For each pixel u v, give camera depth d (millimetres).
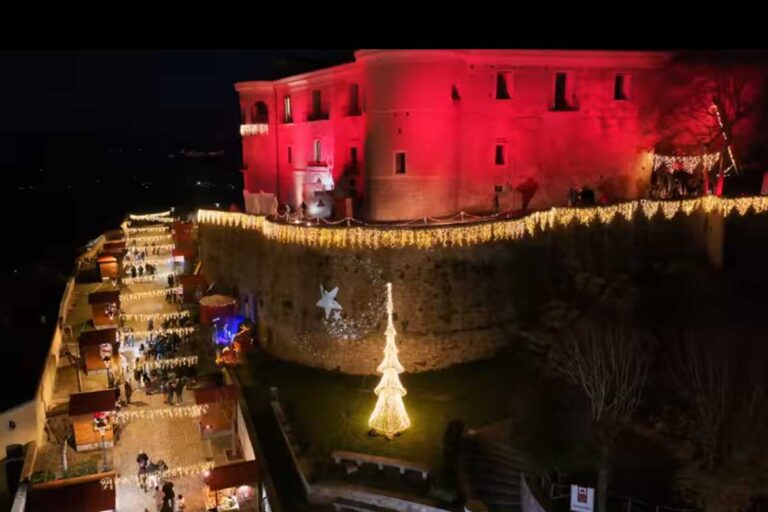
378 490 25922
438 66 34562
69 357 42750
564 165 38594
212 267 50156
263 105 50562
